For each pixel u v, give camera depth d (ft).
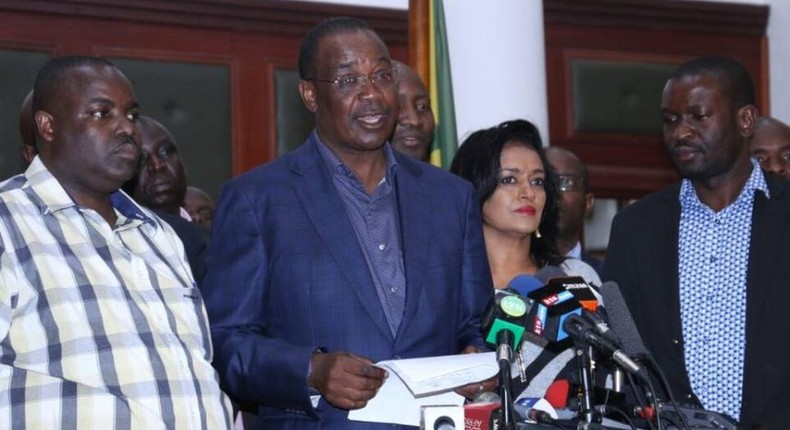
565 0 25.86
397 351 11.02
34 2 22.11
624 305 10.42
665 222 13.11
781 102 26.89
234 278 11.20
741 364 12.32
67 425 9.69
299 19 23.98
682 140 12.87
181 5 23.12
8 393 9.69
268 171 11.60
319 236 11.23
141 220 11.15
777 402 12.00
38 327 9.88
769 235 12.50
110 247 10.57
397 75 16.02
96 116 10.71
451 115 19.15
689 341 12.59
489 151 13.44
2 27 21.94
